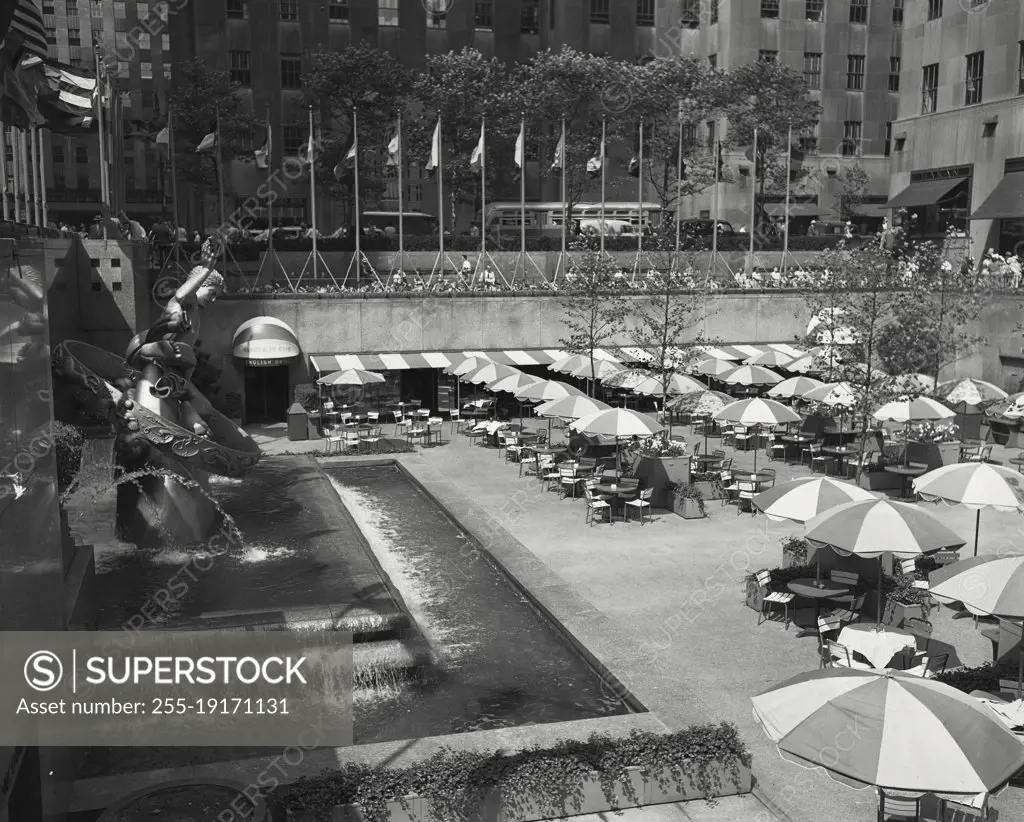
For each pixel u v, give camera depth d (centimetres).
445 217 6938
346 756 1330
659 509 2808
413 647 1716
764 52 7350
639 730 1416
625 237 5369
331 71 5984
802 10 7394
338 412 4200
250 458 2203
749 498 2748
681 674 1698
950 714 1063
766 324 4716
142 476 2131
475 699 1608
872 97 7662
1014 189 5016
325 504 2606
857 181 7381
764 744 1462
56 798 1177
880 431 3409
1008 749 1042
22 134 2783
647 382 3434
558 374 4634
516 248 5338
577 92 5803
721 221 6116
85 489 2641
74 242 3262
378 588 1922
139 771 1331
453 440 3803
